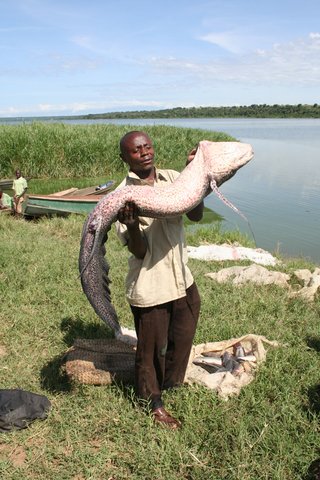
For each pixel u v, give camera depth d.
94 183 20.64
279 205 16.41
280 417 3.78
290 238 12.27
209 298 6.34
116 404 3.92
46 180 21.69
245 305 6.05
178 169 24.38
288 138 59.09
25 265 7.37
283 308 6.05
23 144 22.08
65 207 13.81
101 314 3.71
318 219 14.34
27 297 6.16
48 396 4.13
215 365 4.54
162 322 3.65
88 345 4.54
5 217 12.70
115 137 24.50
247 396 3.99
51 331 5.33
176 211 3.34
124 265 7.68
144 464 3.27
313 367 4.45
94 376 4.23
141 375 3.76
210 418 3.71
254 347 4.73
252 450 3.39
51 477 3.22
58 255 8.01
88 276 3.57
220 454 3.37
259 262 8.59
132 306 3.70
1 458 3.39
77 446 3.51
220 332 5.26
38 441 3.59
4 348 5.01
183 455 3.35
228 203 3.40
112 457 3.39
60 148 22.70
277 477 3.12
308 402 3.97
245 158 3.64
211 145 3.61
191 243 10.09
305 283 7.25
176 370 3.99
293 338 5.21
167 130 30.86
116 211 3.27
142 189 3.29
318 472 3.14
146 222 3.57
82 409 3.91
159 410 3.77
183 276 3.64
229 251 9.01
